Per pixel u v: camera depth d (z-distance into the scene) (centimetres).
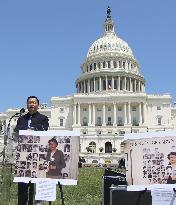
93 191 2259
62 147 1089
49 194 1066
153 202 990
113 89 13712
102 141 11150
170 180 991
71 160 1084
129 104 12362
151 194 994
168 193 985
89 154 9706
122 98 12419
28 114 1280
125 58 14725
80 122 12450
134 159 1023
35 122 1252
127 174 1027
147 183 1002
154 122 12556
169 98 12644
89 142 11175
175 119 13725
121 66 14650
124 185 1054
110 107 12581
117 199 1023
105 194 1142
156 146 1013
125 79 13912
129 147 1036
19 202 1193
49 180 1073
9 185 1202
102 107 12506
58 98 12850
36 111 1278
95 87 13925
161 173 998
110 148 11162
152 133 1022
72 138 1095
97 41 15525
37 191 1066
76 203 1822
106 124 12425
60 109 12788
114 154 9681
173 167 996
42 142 1096
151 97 12694
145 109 12362
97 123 12438
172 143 1005
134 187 1008
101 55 14688
